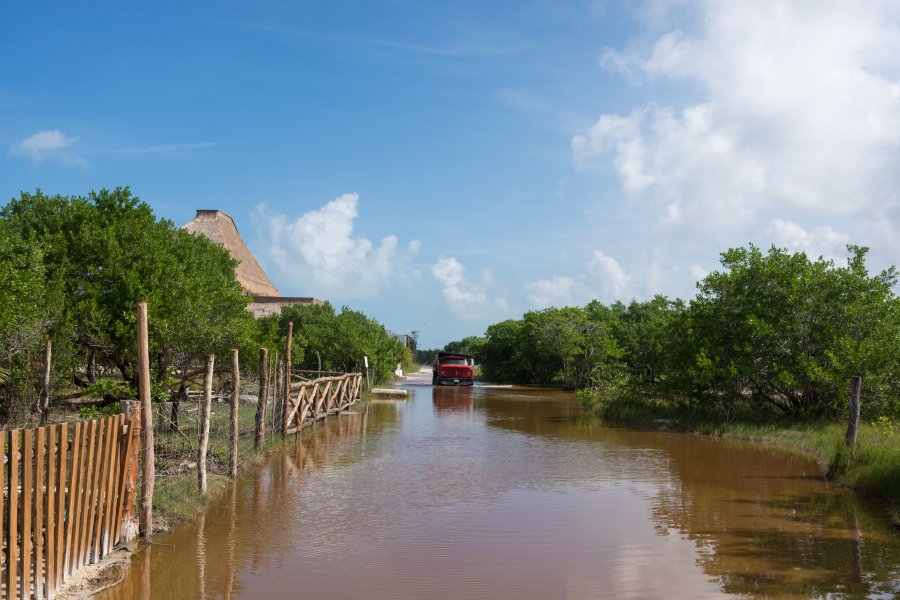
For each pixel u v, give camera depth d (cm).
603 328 3566
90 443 610
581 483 1065
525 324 4419
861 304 1625
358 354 3048
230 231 3481
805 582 624
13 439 482
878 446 1118
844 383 1523
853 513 881
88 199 1335
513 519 845
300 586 612
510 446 1458
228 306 1371
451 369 3819
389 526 809
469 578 637
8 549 475
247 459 1180
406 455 1327
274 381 1452
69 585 576
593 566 671
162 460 1047
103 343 1187
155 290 1199
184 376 1364
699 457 1319
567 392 3400
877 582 623
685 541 755
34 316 995
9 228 1156
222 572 644
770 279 1748
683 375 1873
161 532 764
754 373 1719
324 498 948
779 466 1220
